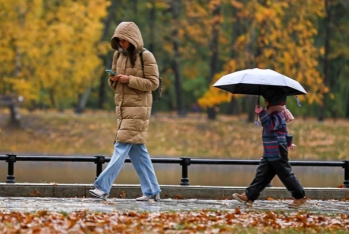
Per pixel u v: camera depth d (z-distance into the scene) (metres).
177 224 22.84
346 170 35.34
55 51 105.19
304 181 57.56
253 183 29.16
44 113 114.62
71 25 105.62
